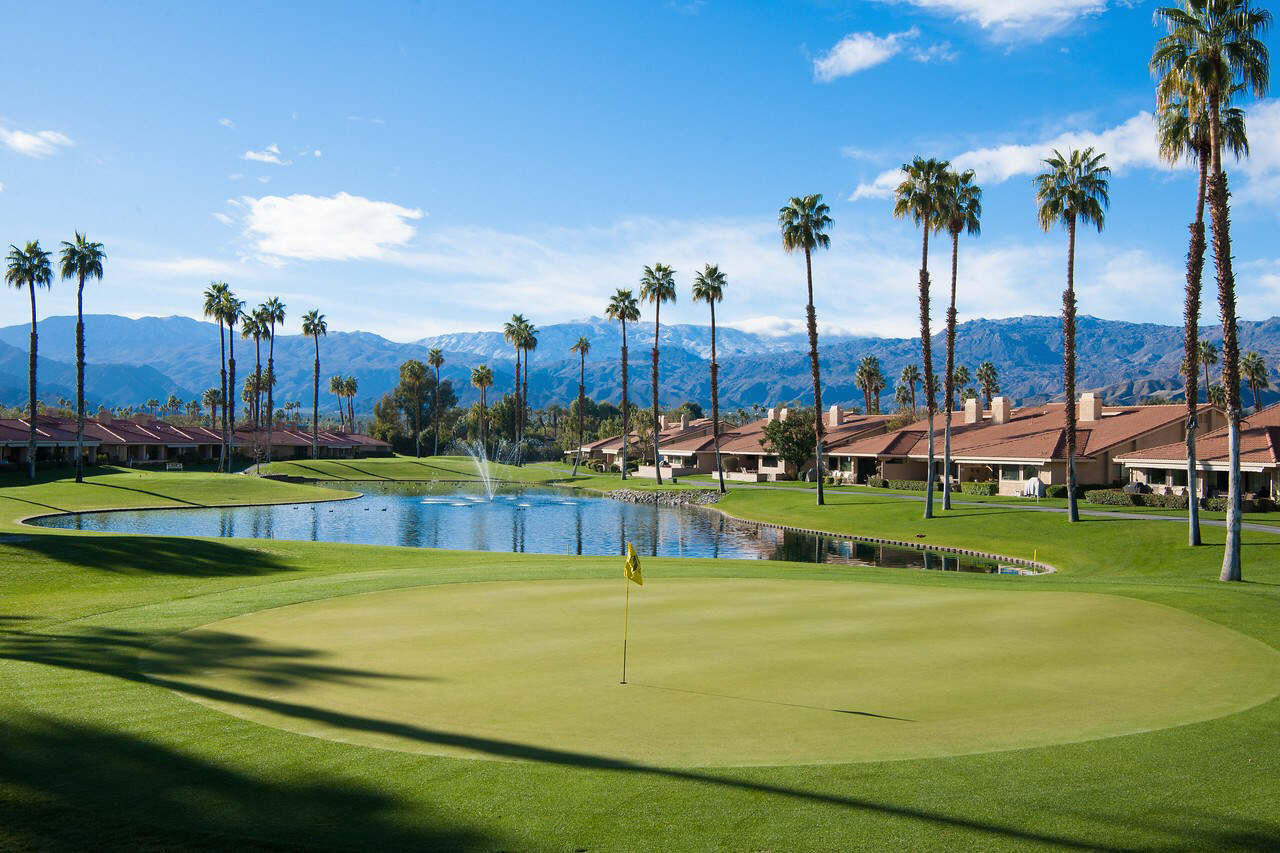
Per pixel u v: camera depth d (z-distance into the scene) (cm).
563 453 15412
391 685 1168
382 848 682
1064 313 4372
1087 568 3369
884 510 5522
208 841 691
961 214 5156
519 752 900
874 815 747
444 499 7838
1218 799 786
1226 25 2727
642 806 763
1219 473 5019
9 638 1494
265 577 2583
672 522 5984
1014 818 744
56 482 7162
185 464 11112
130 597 2025
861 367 13450
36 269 7462
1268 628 1577
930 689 1150
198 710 1039
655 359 9150
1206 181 3306
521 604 1870
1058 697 1115
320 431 14712
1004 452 6194
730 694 1123
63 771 835
